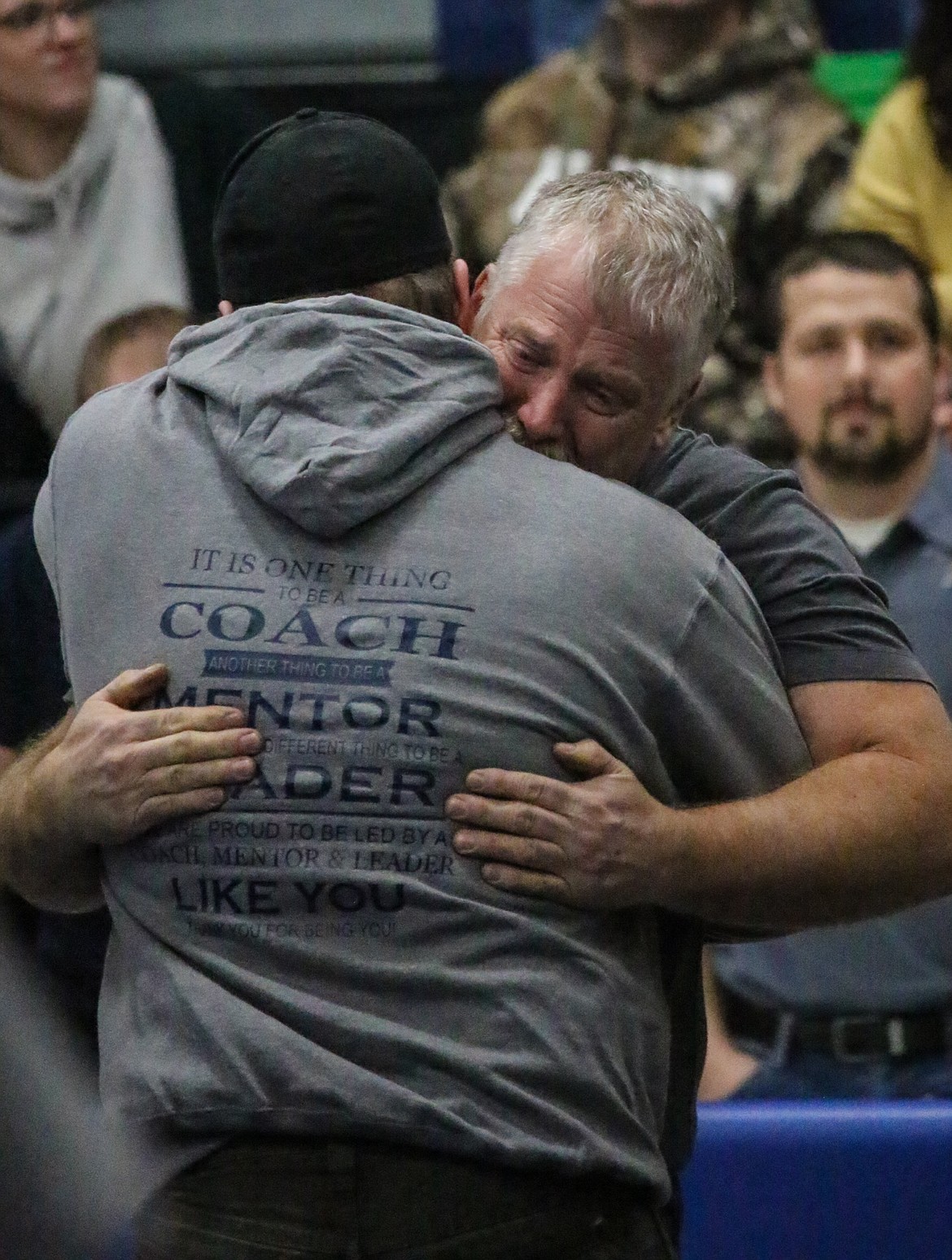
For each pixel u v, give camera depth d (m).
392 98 15.84
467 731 5.21
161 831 5.33
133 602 5.43
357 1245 5.07
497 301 5.80
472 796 5.20
